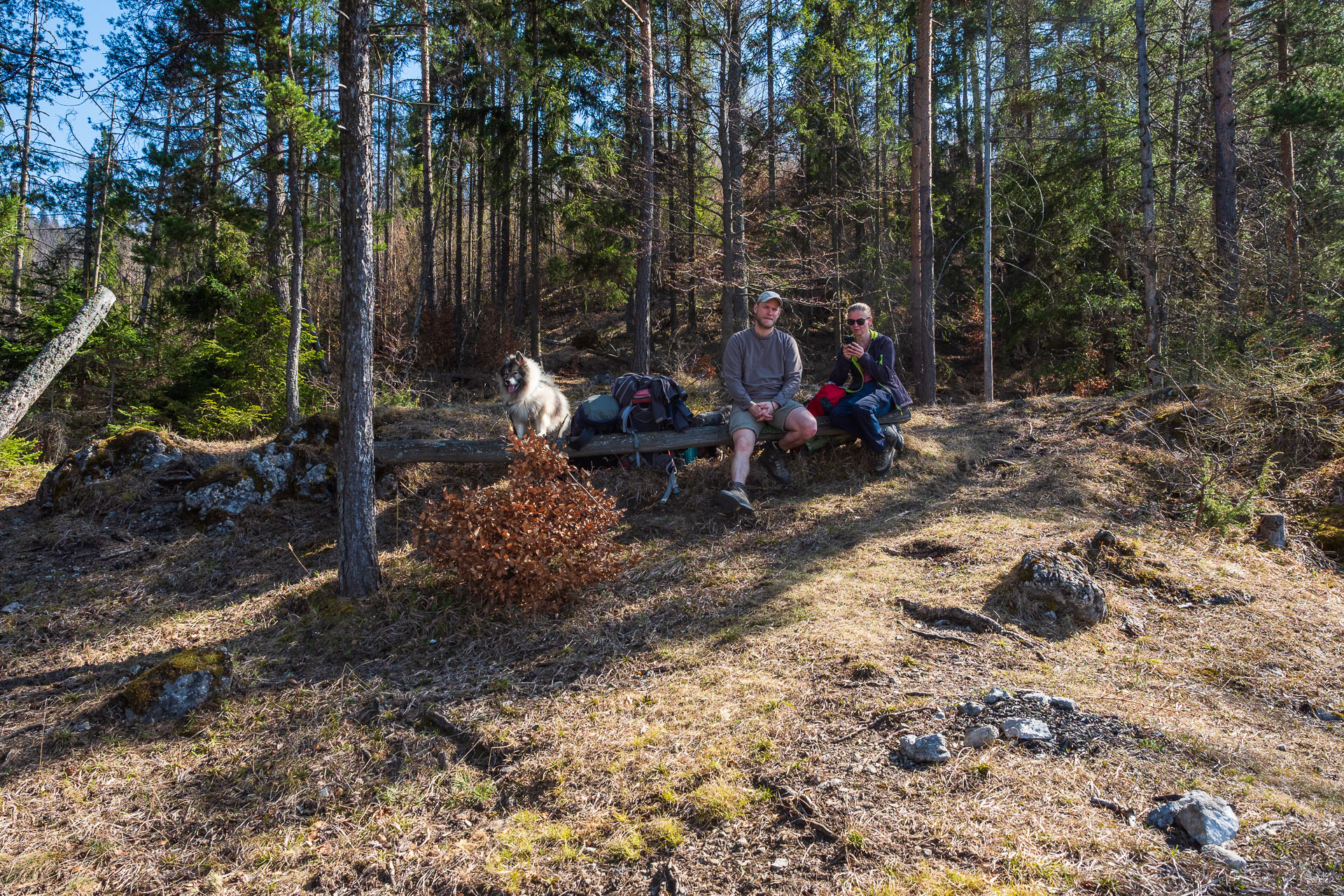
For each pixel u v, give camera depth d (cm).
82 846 285
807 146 1775
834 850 228
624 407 629
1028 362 2002
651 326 2159
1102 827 226
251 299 1080
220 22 860
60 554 566
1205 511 512
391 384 1302
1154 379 1024
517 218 2208
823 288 1939
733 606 423
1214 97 1238
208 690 374
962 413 809
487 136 1686
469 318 1981
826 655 350
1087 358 1756
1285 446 580
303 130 795
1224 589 410
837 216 1867
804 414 582
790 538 518
